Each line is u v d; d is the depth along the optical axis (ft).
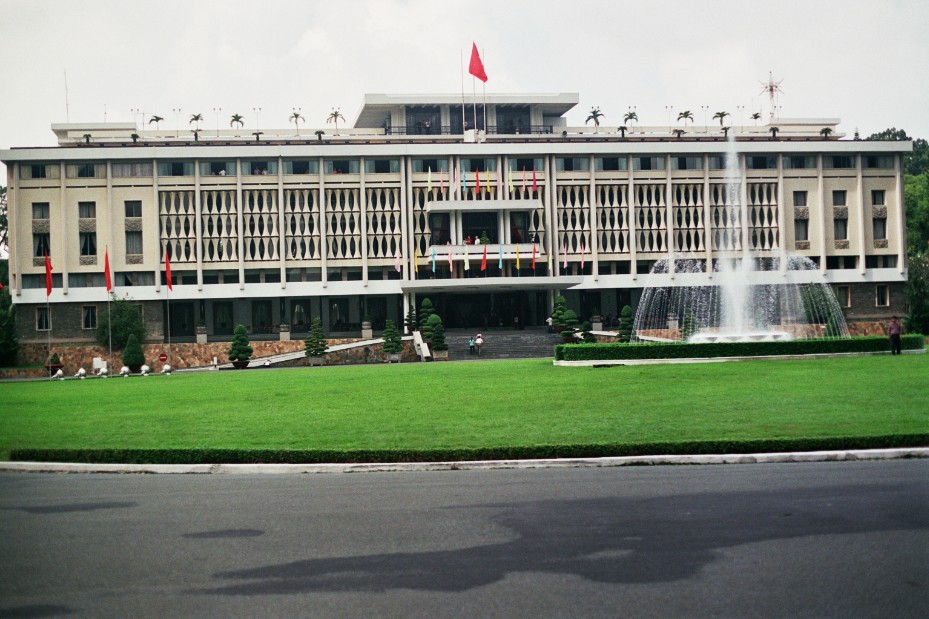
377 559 36.96
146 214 297.53
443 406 97.04
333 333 302.86
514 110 348.38
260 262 303.89
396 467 61.77
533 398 102.42
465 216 315.58
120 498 52.85
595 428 75.87
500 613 30.22
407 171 309.63
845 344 154.10
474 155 311.47
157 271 296.92
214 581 34.45
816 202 321.73
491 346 253.03
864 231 323.37
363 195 307.58
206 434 79.25
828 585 32.50
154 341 297.53
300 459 64.23
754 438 66.49
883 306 324.60
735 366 137.18
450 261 299.79
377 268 310.86
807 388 101.40
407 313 305.12
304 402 106.63
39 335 291.79
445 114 344.90
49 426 89.56
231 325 310.45
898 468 56.65
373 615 30.35
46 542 41.27
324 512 46.68
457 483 55.16
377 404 101.30
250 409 100.37
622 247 317.83
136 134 316.81
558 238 315.17
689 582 33.09
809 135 351.05
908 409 81.05
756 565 34.99
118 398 123.24
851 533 39.32
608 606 30.71
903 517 42.11
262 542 40.27
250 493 53.36
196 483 58.08
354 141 319.47
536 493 50.72
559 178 316.19
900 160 325.62
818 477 53.72
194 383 151.74
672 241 317.22
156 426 86.74
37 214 293.64
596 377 128.77
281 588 33.40
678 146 316.60
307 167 307.58
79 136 323.57
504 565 35.68
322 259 305.12
